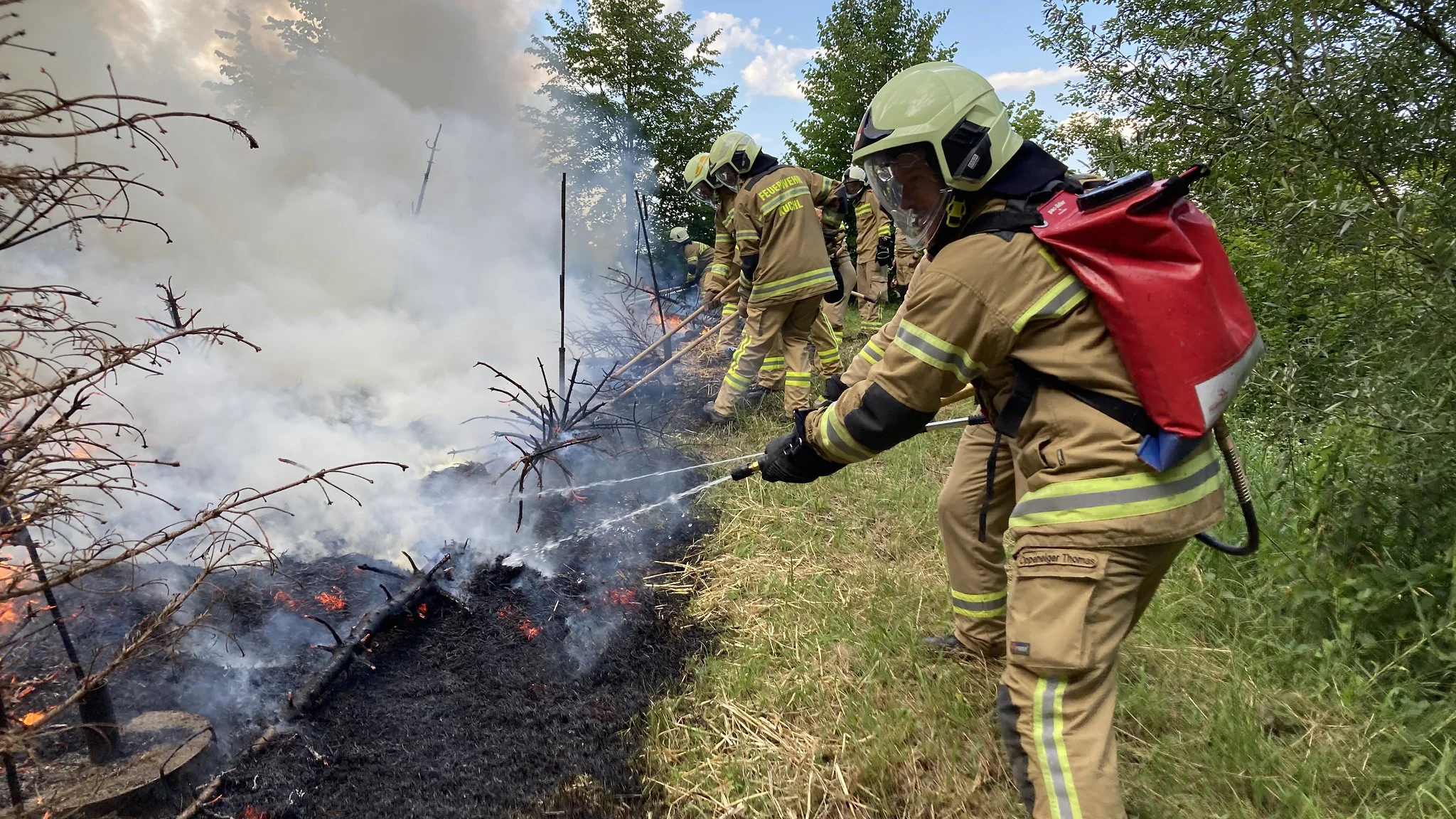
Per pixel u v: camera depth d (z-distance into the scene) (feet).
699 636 9.91
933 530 12.35
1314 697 8.02
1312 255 8.98
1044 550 5.69
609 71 41.24
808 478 7.07
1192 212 5.53
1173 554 5.73
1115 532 5.41
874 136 6.04
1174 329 5.09
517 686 8.79
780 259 16.06
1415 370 7.96
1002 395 6.15
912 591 10.40
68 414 5.36
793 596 10.44
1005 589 8.54
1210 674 8.50
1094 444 5.48
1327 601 8.68
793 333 17.29
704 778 7.50
